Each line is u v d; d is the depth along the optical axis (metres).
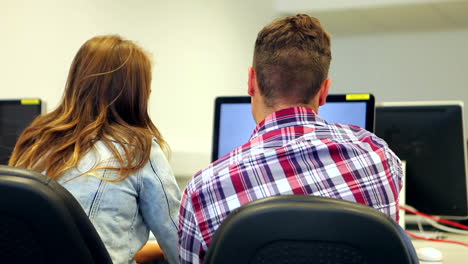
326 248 0.79
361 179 0.99
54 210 0.87
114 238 1.25
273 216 0.78
